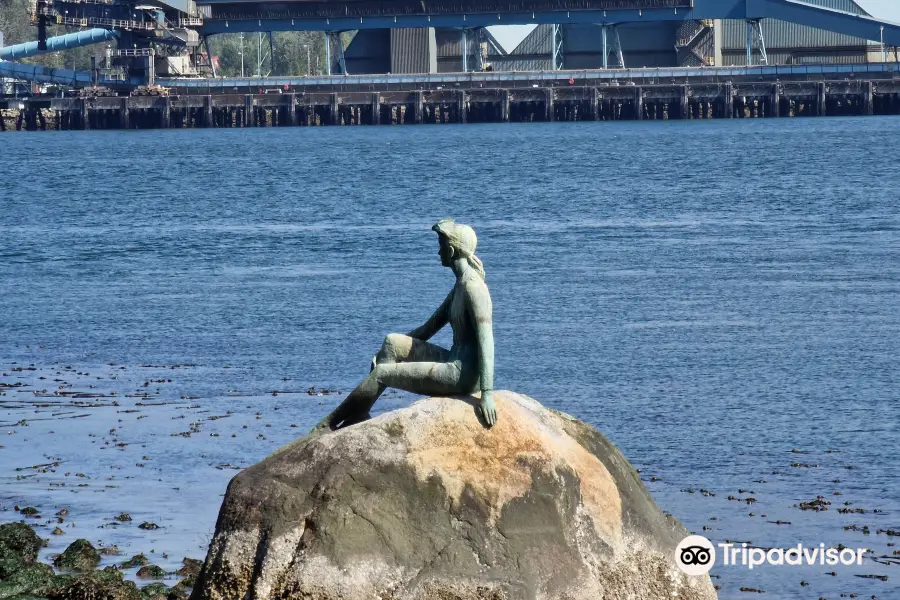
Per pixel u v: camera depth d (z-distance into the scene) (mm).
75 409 112500
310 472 48375
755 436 100125
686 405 110000
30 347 143125
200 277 198000
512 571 47562
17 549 76188
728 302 164125
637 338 139875
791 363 126500
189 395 117438
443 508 47875
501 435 49000
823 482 88812
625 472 51312
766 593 70000
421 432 48688
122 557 76250
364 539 47281
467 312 50000
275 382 122250
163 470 93375
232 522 48312
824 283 179625
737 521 80938
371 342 141125
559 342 137875
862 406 109250
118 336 148375
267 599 47000
